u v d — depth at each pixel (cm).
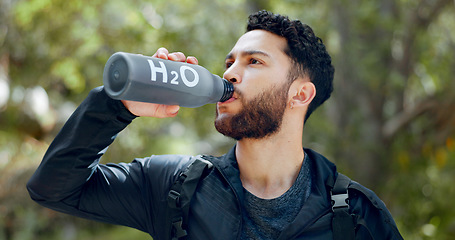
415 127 671
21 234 616
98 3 491
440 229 570
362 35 625
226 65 137
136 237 698
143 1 520
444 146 635
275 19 133
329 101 639
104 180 139
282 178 134
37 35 519
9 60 560
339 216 125
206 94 119
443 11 660
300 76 134
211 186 133
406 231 596
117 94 107
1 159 638
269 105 128
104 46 535
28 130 662
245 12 587
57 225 669
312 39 139
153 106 122
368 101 639
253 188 135
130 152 572
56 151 126
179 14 537
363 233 128
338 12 614
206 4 557
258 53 129
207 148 835
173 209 130
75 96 602
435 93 628
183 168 138
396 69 639
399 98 664
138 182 141
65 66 522
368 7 576
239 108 127
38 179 130
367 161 632
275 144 132
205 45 530
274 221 129
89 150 127
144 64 107
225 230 127
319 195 129
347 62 620
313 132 625
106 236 695
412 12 629
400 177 624
